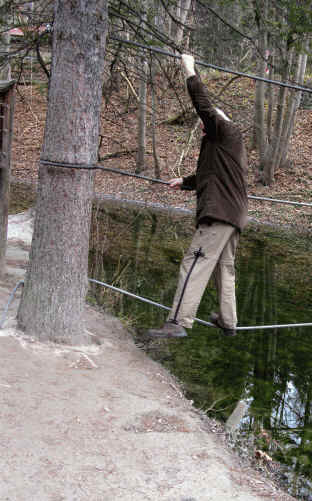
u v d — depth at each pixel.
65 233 3.95
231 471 2.82
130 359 4.30
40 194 3.97
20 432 2.80
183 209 15.64
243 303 7.00
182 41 6.32
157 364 4.39
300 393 4.44
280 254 10.70
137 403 3.43
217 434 3.33
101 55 3.85
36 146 21.55
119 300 6.33
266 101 20.84
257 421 3.77
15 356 3.72
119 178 18.23
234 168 3.52
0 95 5.37
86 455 2.71
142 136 17.91
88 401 3.30
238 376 4.61
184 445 3.01
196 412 3.59
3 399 3.10
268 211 15.38
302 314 6.66
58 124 3.81
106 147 19.59
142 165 18.27
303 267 9.55
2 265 5.85
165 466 2.73
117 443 2.88
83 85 3.78
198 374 4.47
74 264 4.03
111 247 9.60
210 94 5.58
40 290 4.02
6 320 4.30
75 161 3.85
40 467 2.53
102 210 14.16
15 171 19.56
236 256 10.16
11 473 2.44
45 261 3.99
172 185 4.02
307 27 5.39
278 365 5.02
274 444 3.44
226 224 3.54
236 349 5.35
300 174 17.55
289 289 7.88
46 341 4.02
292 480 2.97
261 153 17.19
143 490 2.49
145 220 13.30
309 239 12.83
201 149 3.70
